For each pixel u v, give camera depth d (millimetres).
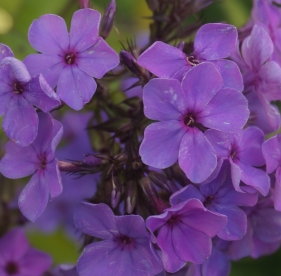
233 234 209
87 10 211
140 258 205
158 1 242
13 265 255
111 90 252
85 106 243
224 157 203
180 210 199
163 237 201
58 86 208
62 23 213
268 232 222
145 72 215
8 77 206
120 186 212
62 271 232
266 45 217
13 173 213
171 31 244
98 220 204
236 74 209
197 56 212
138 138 232
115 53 208
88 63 209
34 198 210
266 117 225
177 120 203
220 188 209
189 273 212
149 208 213
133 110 230
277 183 209
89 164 213
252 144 214
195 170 201
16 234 255
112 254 207
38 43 212
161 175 213
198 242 203
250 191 207
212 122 204
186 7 243
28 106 206
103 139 246
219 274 220
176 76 206
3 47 207
